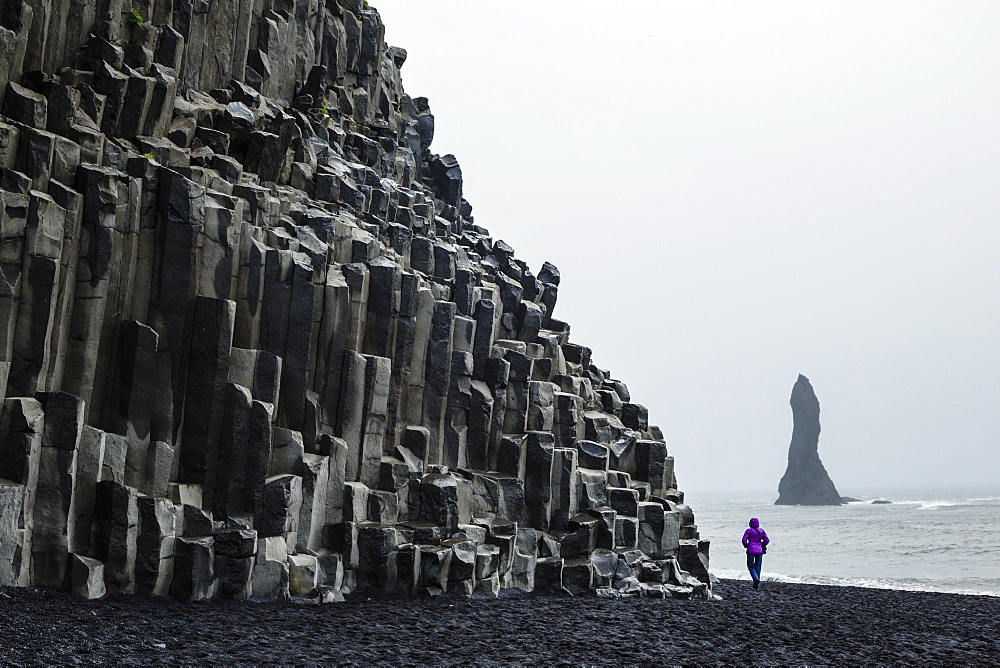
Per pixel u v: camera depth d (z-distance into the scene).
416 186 43.72
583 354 41.62
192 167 27.81
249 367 26.06
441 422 31.88
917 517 157.62
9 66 25.42
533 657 20.05
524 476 32.69
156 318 24.97
